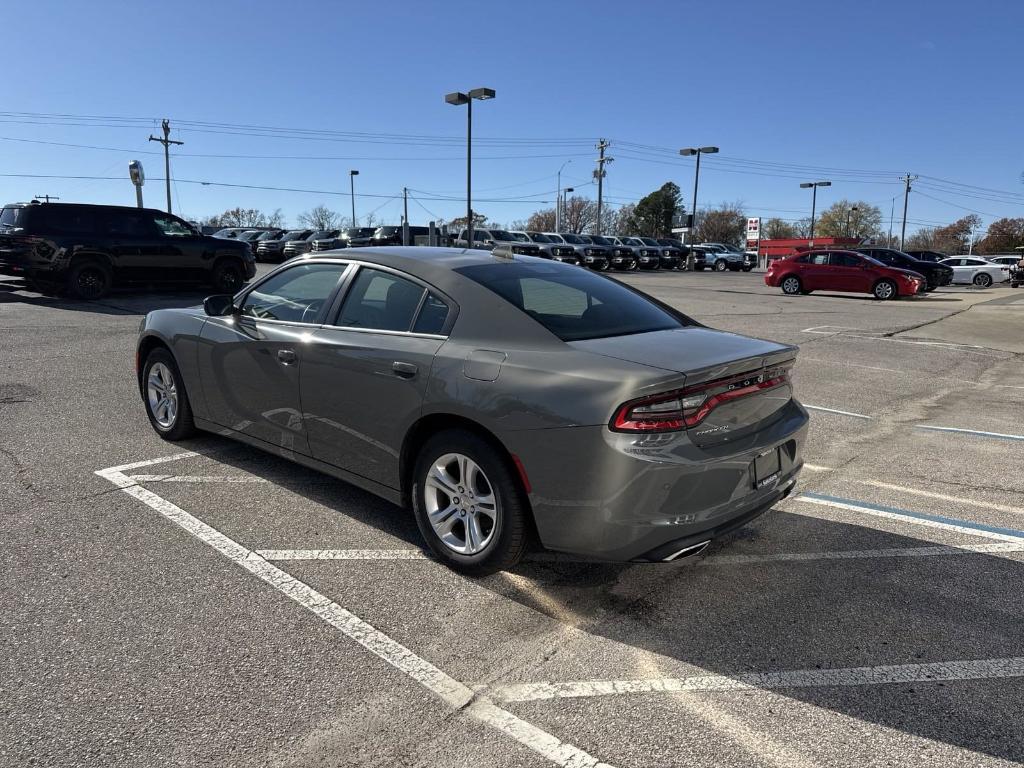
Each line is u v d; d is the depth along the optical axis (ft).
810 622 10.32
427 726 7.91
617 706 8.34
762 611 10.61
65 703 8.07
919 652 9.59
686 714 8.22
